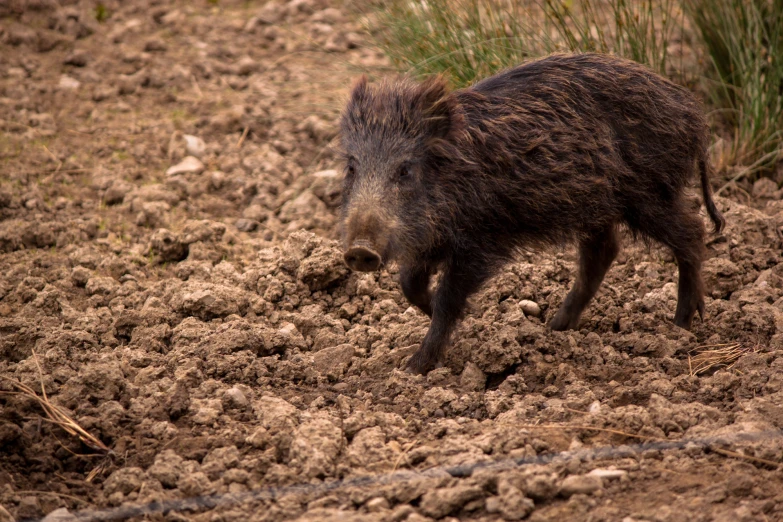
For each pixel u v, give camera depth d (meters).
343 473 12.20
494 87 15.77
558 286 18.22
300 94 27.27
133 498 11.88
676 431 12.85
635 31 22.30
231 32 31.97
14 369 14.86
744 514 10.62
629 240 19.52
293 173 23.62
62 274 18.78
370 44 26.44
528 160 15.15
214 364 15.05
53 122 25.56
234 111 26.00
